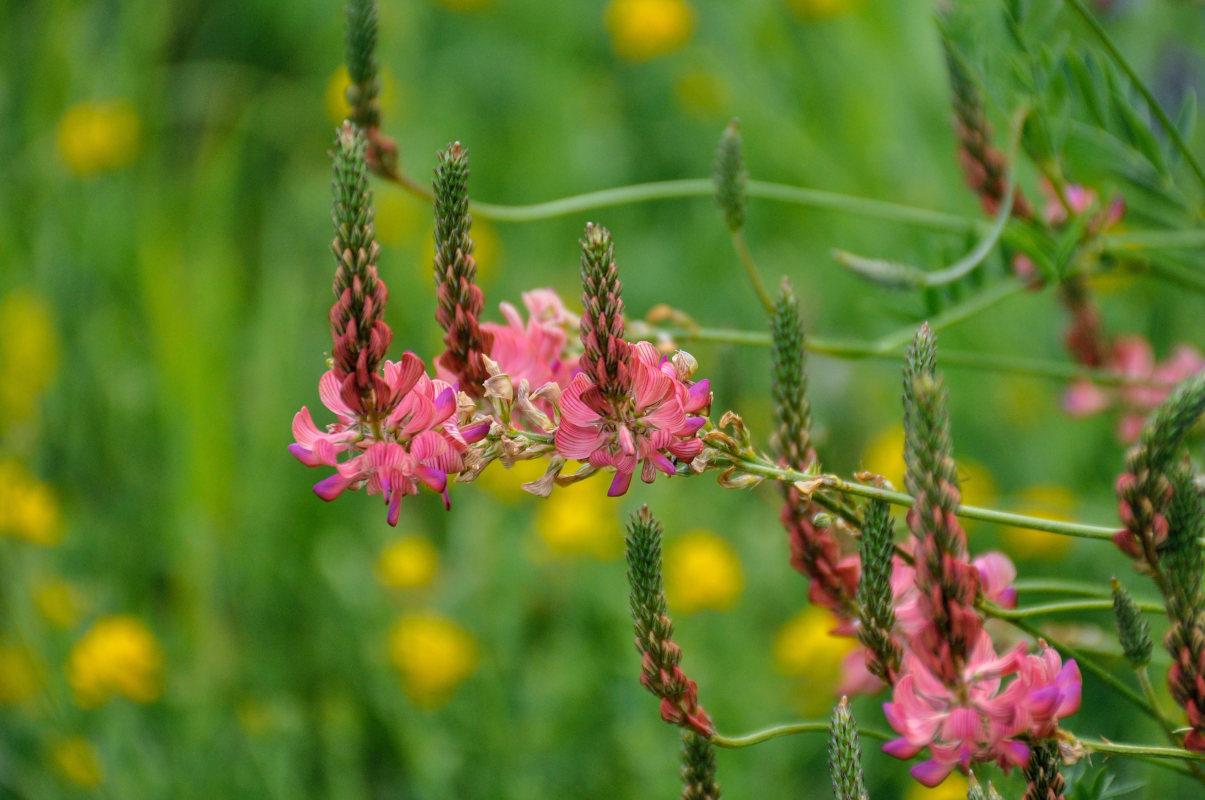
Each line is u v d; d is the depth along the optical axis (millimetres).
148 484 1317
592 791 984
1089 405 880
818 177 1467
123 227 1503
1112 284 1037
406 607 1138
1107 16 1082
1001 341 1229
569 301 1504
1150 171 805
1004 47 815
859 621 704
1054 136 808
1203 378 671
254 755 982
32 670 1039
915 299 827
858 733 696
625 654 1001
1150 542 677
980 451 1229
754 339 788
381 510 1267
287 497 1289
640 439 677
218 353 1348
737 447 687
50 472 1341
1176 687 677
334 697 1116
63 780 990
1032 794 672
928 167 1404
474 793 1001
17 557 1136
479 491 1226
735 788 929
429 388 680
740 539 1180
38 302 1417
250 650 1155
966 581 658
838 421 1211
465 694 1017
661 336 782
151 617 1201
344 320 669
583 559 1101
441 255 690
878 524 688
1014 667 659
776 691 999
